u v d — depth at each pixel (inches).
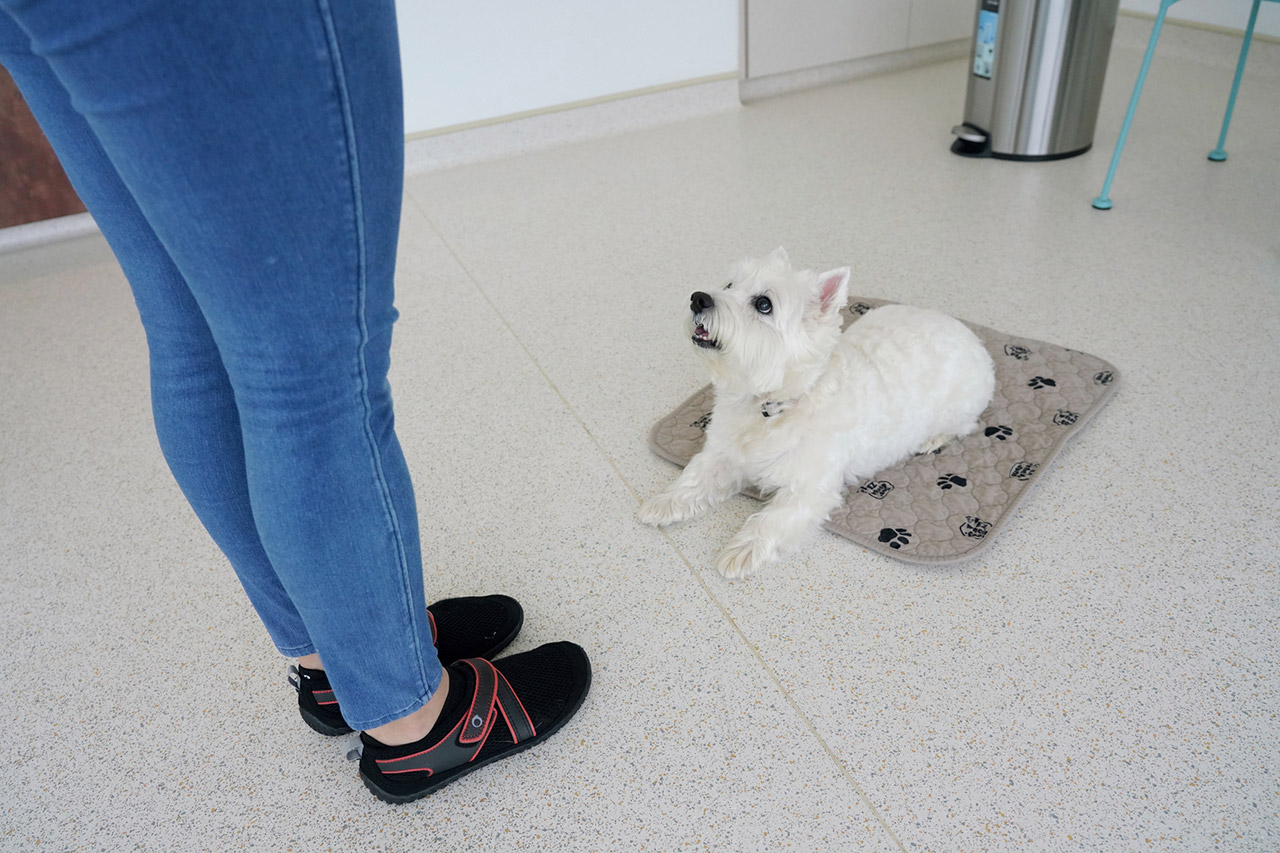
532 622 63.4
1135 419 77.6
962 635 59.4
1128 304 94.7
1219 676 54.7
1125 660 56.5
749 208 128.0
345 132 29.0
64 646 65.1
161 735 57.6
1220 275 98.0
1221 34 157.4
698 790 51.1
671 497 71.6
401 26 141.2
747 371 63.7
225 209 27.5
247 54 25.7
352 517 35.9
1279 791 47.9
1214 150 127.6
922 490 72.1
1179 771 49.6
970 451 75.7
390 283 34.8
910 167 136.7
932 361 72.4
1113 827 47.1
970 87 137.1
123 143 26.4
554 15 150.3
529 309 106.7
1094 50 125.3
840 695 56.1
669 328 99.7
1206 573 62.0
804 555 67.7
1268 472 70.1
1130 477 71.3
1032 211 118.0
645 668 59.2
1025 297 98.0
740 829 48.8
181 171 26.6
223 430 40.6
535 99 156.9
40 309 116.4
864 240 114.7
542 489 77.0
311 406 32.8
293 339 31.0
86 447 88.2
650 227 125.2
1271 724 51.6
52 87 32.2
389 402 38.0
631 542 70.5
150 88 25.2
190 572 71.6
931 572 64.8
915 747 52.4
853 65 180.4
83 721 59.0
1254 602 59.4
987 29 129.6
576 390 90.4
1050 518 68.3
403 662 42.4
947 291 100.7
